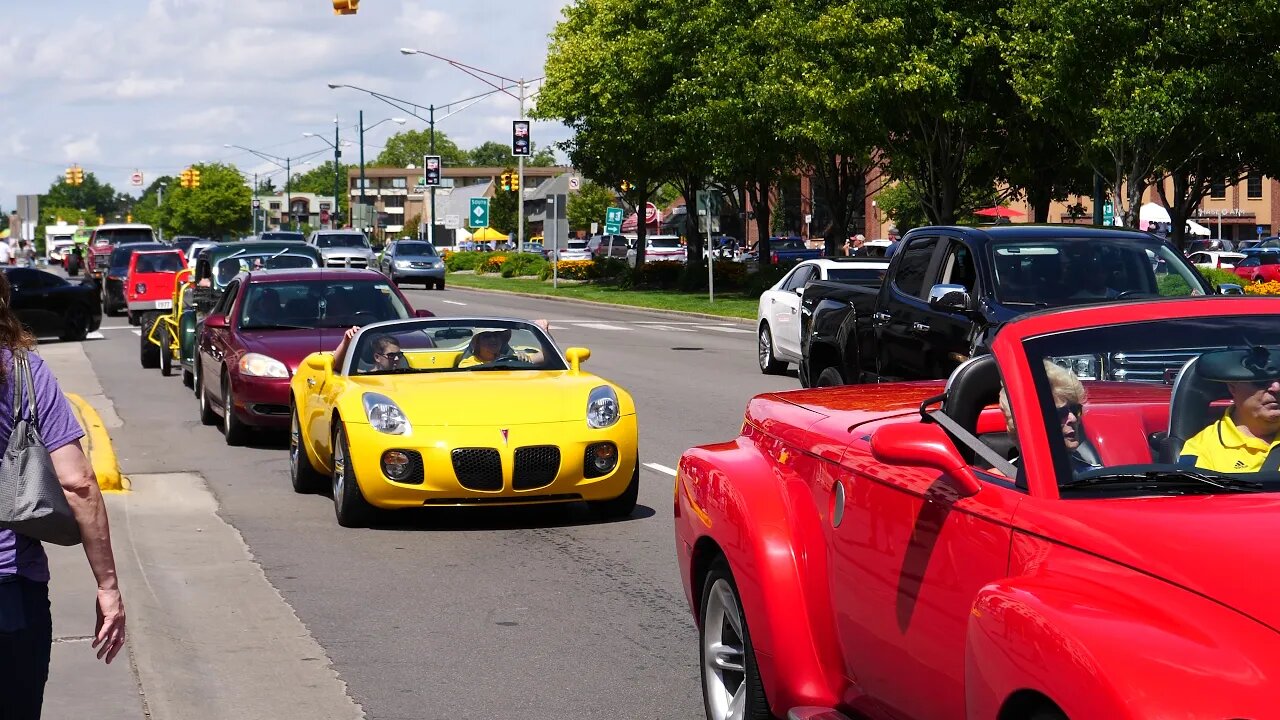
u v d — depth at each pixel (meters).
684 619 7.37
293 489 11.70
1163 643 2.95
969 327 10.71
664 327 33.31
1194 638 2.96
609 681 6.30
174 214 150.38
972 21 31.41
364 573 8.52
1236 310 4.16
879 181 79.38
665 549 9.14
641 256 54.75
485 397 9.91
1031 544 3.54
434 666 6.55
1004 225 11.76
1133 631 3.00
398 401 9.80
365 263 55.03
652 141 48.97
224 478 12.31
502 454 9.54
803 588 4.77
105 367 23.89
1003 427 5.02
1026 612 3.24
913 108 32.59
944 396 5.06
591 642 6.94
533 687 6.22
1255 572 3.07
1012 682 3.24
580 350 10.99
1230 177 37.72
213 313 16.45
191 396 19.30
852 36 32.31
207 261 23.67
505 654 6.74
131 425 16.17
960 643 3.76
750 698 4.98
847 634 4.50
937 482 4.02
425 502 9.58
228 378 14.32
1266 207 85.62
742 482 5.07
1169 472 3.70
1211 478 3.69
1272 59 26.55
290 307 15.01
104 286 41.97
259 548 9.23
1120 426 3.94
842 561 4.49
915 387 5.67
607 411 9.98
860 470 4.42
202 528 9.94
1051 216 77.50
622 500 10.12
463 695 6.11
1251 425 3.92
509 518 10.27
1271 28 26.25
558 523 10.05
